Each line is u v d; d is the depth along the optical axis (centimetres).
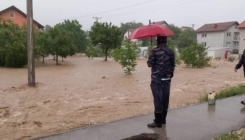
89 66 2708
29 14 1350
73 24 5072
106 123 549
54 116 792
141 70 2305
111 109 873
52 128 661
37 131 639
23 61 2450
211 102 716
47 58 3781
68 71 2203
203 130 509
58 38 2812
